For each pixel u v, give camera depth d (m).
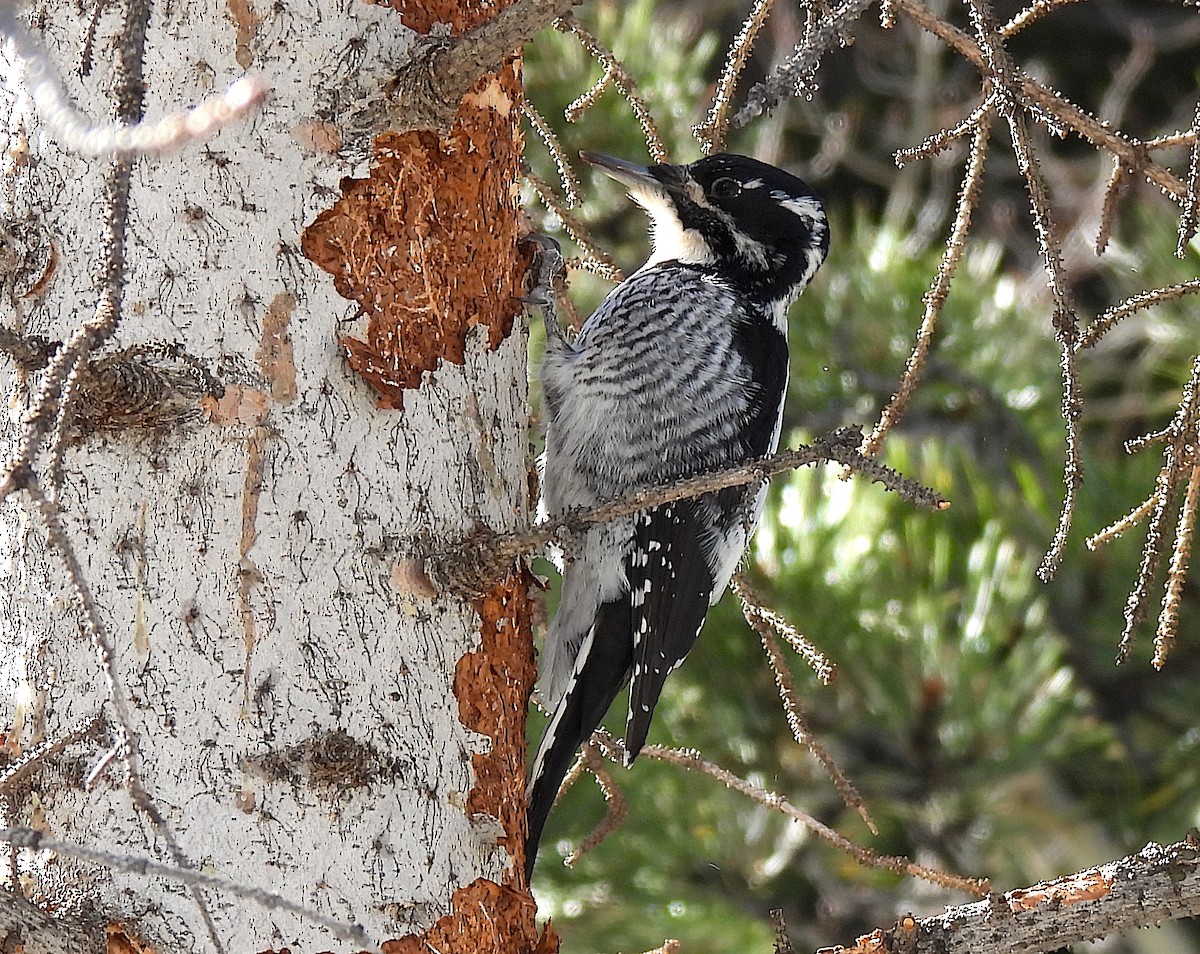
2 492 3.85
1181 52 19.30
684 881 10.10
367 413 5.35
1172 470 5.79
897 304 11.60
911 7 5.89
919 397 11.37
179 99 5.18
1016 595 10.08
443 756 5.39
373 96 5.39
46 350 5.12
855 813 10.12
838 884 10.98
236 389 5.14
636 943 9.77
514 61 6.22
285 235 5.27
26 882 4.99
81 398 4.95
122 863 4.07
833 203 18.38
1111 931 5.70
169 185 5.14
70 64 5.21
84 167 5.16
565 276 7.71
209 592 5.05
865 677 9.76
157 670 4.99
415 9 5.55
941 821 9.97
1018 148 5.33
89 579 5.02
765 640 6.63
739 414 8.45
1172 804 10.87
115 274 3.98
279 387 5.21
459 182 5.78
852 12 4.50
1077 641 10.80
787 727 9.84
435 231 5.66
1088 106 19.66
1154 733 11.09
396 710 5.28
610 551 8.02
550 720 7.73
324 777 5.07
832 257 12.18
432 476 5.51
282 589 5.13
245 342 5.18
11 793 5.03
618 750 7.22
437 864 5.32
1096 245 5.99
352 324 5.36
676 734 9.87
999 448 11.23
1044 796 10.77
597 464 8.23
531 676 6.09
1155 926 5.74
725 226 9.43
